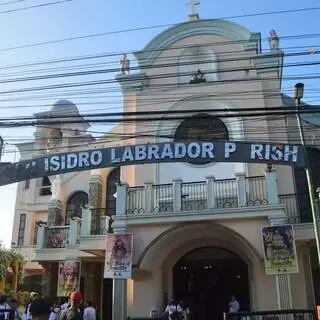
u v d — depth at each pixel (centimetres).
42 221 2975
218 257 1995
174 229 1664
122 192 1744
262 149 1339
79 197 2488
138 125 2017
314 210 1251
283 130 1905
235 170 1867
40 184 3091
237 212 1606
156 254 1742
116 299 1591
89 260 2067
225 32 2067
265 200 1623
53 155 1429
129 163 1384
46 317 447
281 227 1495
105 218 1911
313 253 1831
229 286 1962
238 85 1966
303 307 1596
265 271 1534
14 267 2117
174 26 2098
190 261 2011
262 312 1088
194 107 1991
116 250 1602
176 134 1980
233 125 1919
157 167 1936
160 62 2092
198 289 1978
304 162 1309
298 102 1327
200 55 2078
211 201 1664
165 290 1886
